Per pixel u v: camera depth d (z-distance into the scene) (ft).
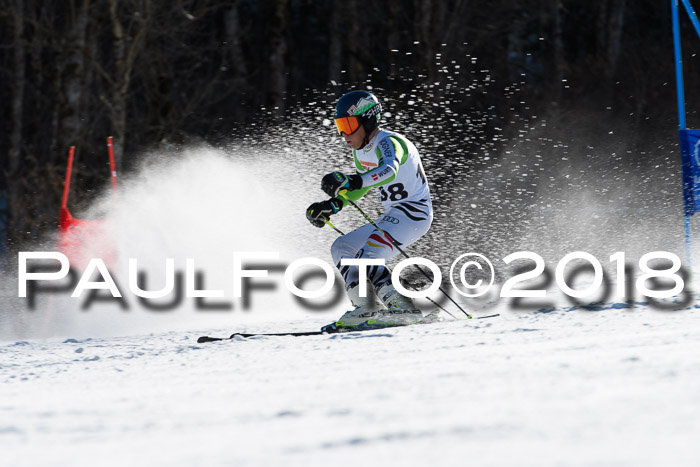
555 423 16.61
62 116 150.61
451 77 185.78
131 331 72.49
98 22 161.17
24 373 38.96
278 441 16.88
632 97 215.31
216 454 15.96
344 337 45.93
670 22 226.79
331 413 20.11
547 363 26.84
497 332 41.50
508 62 209.87
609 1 237.04
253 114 203.10
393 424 17.92
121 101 153.58
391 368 29.43
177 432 19.01
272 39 180.24
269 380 28.66
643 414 16.85
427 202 58.75
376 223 57.41
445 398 21.17
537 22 232.53
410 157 57.57
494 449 14.60
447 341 38.75
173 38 174.60
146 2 156.25
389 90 187.83
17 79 170.81
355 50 194.59
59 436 19.35
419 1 177.06
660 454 13.37
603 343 32.01
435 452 14.71
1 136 197.06
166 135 169.89
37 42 155.12
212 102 186.19
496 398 20.52
